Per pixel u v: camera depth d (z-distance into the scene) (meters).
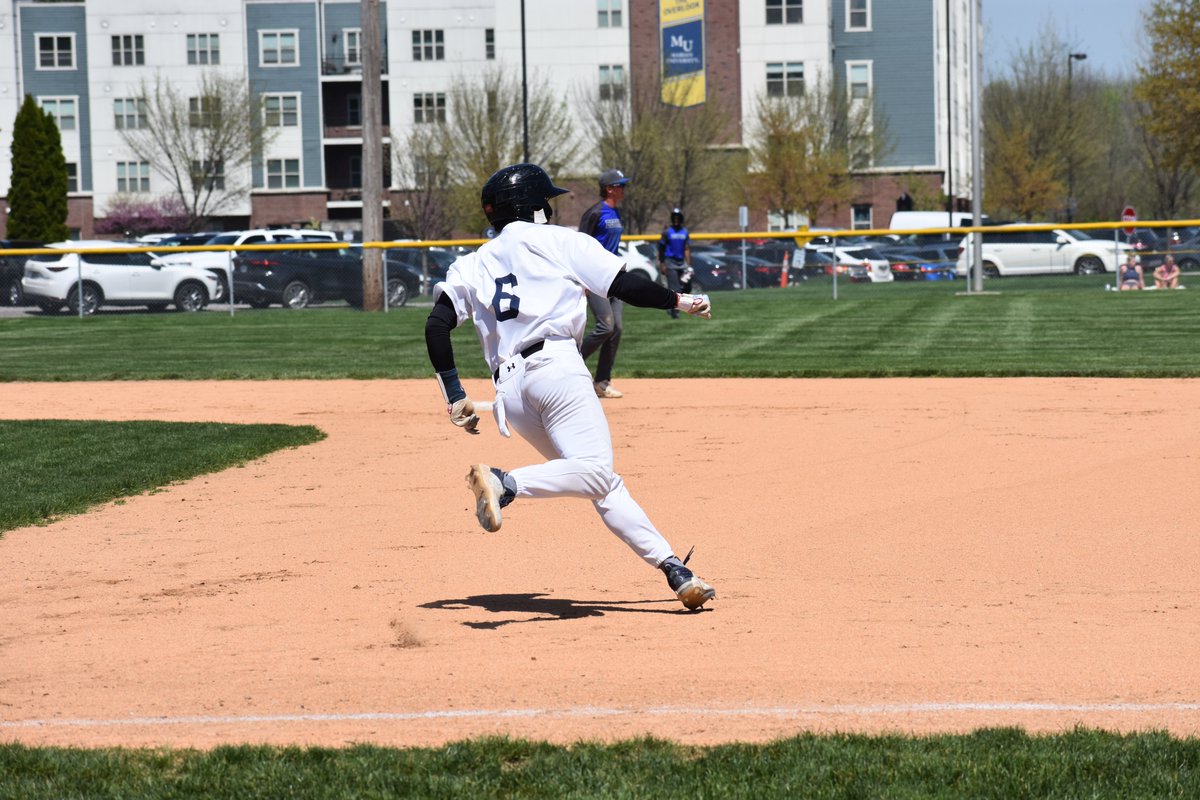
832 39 170.50
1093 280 78.12
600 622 15.14
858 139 159.75
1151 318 56.12
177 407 36.56
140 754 10.94
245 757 10.78
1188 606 15.48
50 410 36.09
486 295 14.80
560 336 14.78
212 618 15.68
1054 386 37.00
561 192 15.38
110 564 18.72
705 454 27.28
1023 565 17.70
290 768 10.49
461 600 16.36
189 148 178.00
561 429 14.80
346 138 186.88
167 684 13.07
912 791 9.87
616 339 35.84
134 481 24.73
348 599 16.50
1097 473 24.27
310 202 185.88
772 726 11.55
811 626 14.81
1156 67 139.75
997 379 38.84
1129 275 77.12
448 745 10.94
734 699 12.30
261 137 179.50
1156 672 12.89
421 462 27.27
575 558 18.67
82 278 76.25
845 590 16.56
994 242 93.44
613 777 10.22
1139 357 42.91
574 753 10.73
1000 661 13.34
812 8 163.62
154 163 177.62
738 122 165.12
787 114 154.88
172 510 22.66
